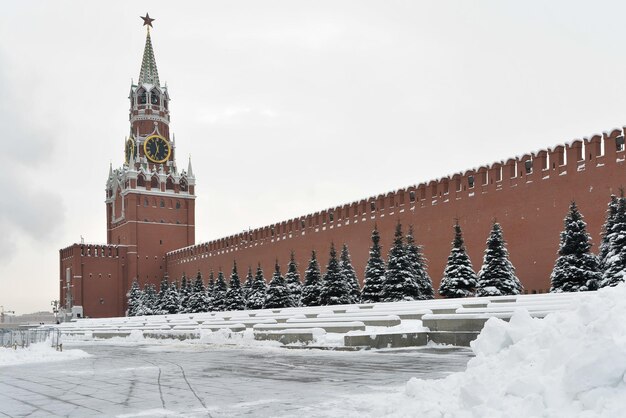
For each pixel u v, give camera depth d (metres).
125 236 94.25
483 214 40.19
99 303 90.06
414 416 7.08
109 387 12.80
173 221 96.69
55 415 9.35
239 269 72.06
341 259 48.47
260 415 8.82
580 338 6.56
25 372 17.02
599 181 32.53
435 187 44.81
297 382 12.56
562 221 34.56
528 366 6.95
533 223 36.44
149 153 98.00
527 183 37.12
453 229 42.47
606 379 5.91
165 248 95.06
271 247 65.81
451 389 7.73
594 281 28.03
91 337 46.34
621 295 7.03
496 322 8.44
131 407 9.91
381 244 49.28
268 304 50.75
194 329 36.66
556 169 35.28
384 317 23.98
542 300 21.41
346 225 53.94
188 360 19.98
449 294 35.84
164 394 11.39
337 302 44.03
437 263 43.59
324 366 15.78
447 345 20.64
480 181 40.78
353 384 11.83
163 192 96.19
